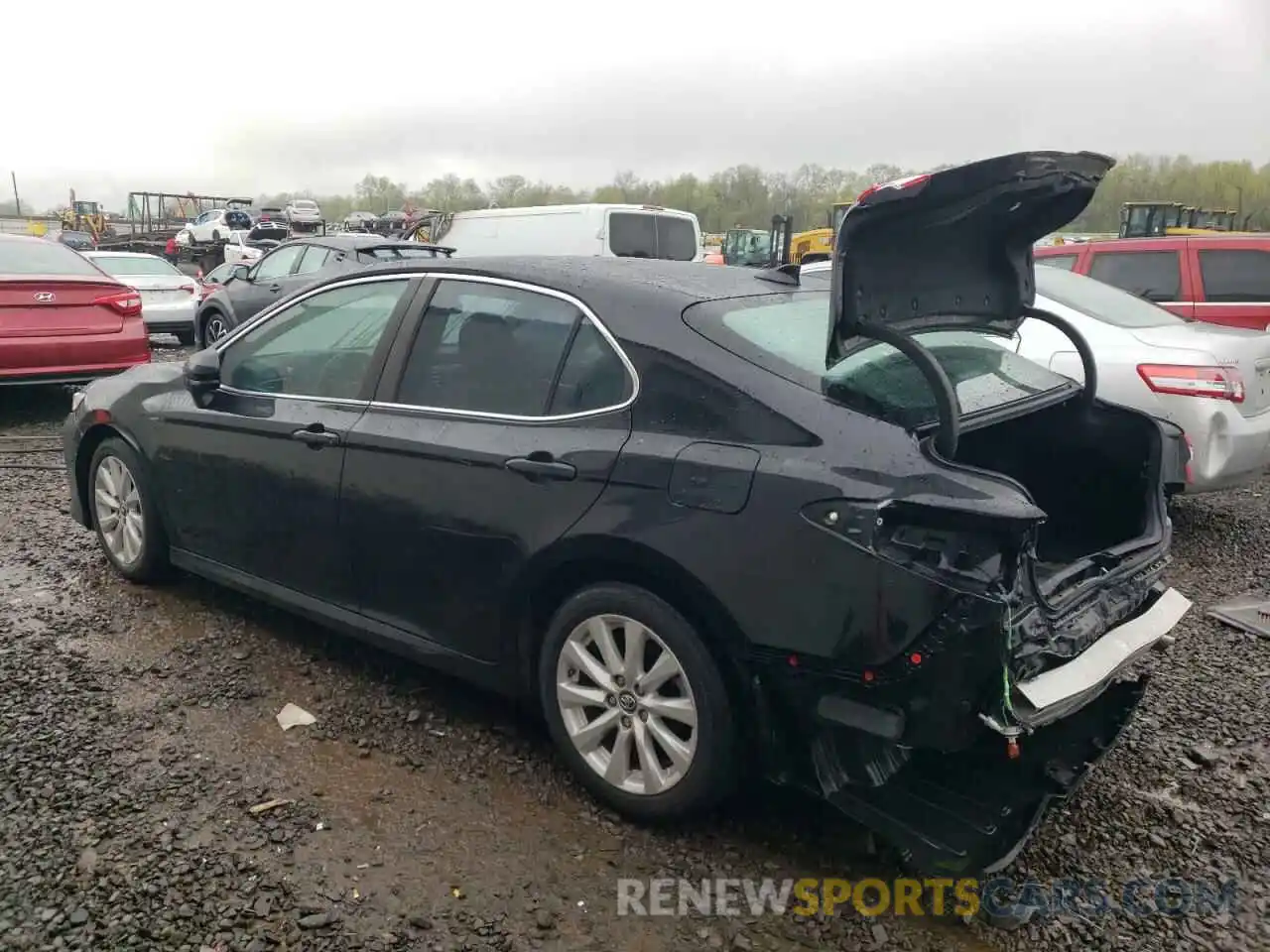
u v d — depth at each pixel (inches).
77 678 149.3
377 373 143.3
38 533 221.0
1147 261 349.7
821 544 99.3
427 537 132.7
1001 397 123.9
